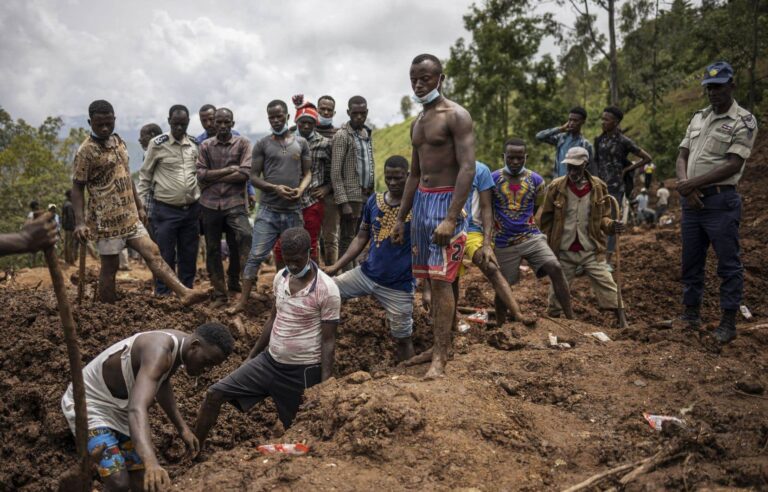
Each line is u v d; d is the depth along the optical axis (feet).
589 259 20.42
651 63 80.23
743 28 70.49
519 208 19.31
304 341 14.40
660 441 11.29
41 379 16.66
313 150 24.09
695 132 17.87
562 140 26.30
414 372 15.34
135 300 21.11
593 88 102.89
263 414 16.88
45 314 19.62
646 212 64.44
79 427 10.36
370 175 24.34
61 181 103.65
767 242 33.58
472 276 31.55
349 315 21.03
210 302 23.31
